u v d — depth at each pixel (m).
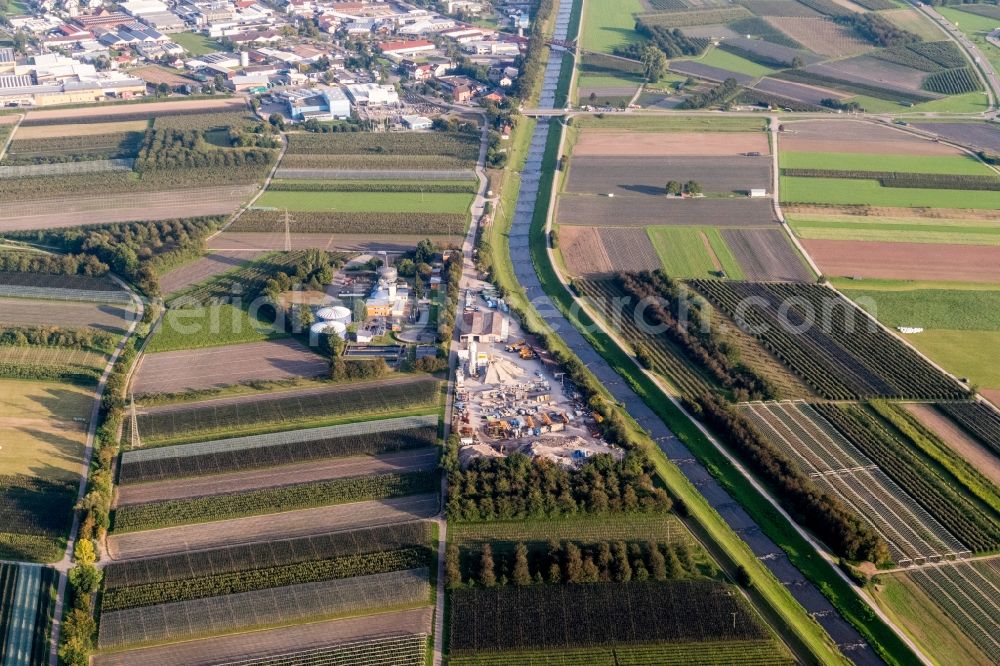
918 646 191.38
